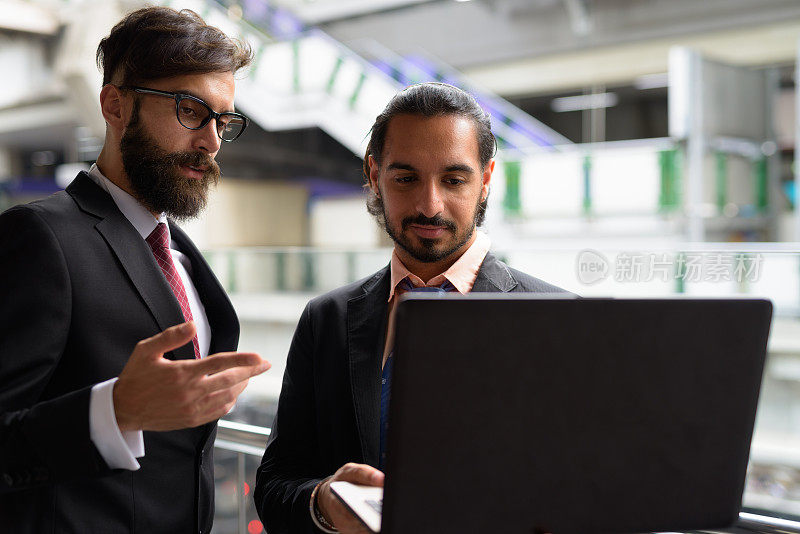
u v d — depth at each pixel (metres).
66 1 11.02
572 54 11.52
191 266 1.38
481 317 0.63
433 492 0.64
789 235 9.43
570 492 0.68
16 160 17.56
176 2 8.63
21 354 1.01
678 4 10.43
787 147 9.94
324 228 15.82
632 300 0.67
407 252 1.13
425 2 12.69
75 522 1.10
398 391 0.62
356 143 9.01
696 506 0.72
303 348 1.27
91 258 1.14
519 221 8.82
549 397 0.66
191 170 1.24
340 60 9.12
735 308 0.70
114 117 1.25
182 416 0.86
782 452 4.15
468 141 1.07
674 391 0.69
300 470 1.22
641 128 11.75
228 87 1.26
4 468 0.96
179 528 1.21
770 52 9.88
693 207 7.79
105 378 1.12
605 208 8.31
